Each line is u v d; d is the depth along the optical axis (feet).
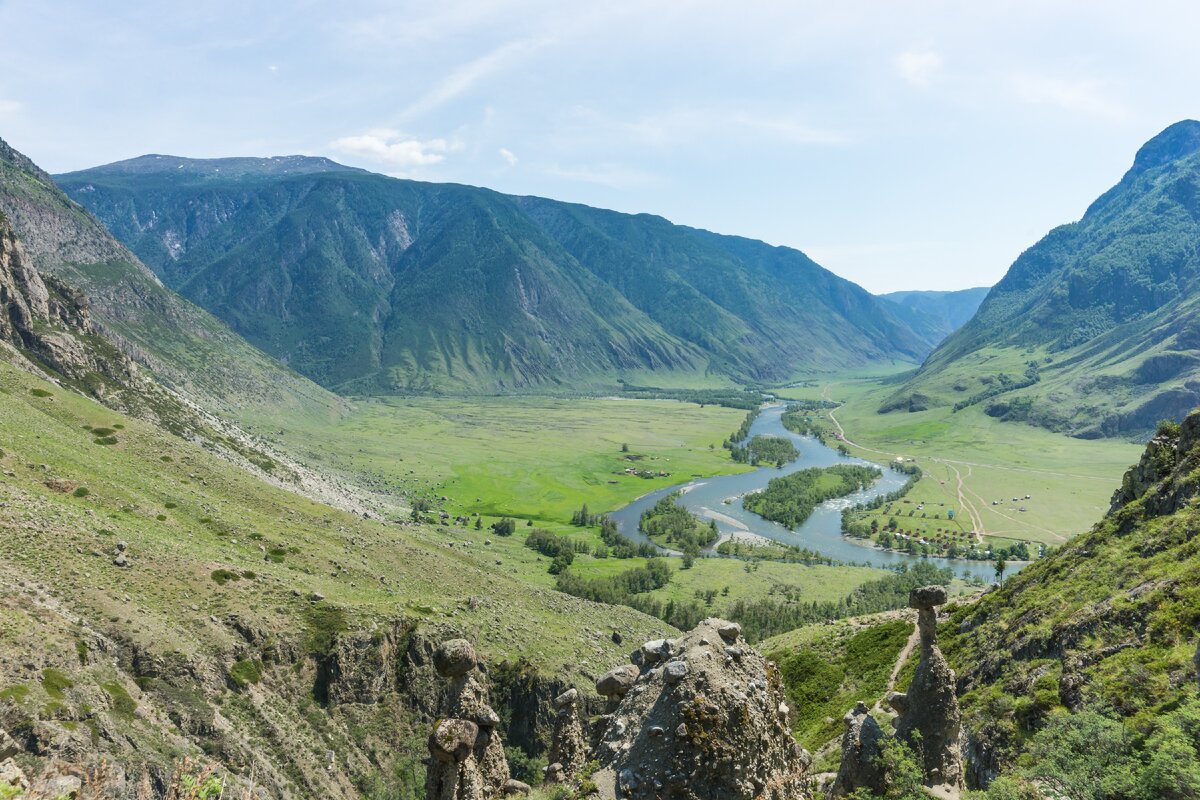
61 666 209.67
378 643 315.78
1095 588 209.67
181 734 225.56
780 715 76.18
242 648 279.49
